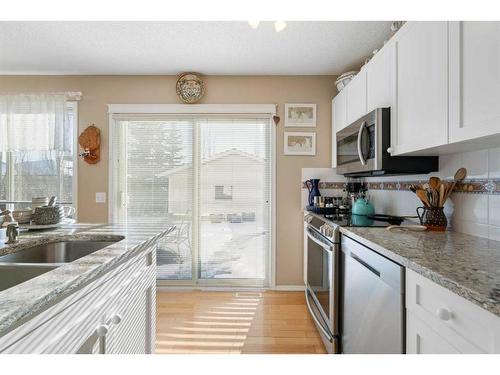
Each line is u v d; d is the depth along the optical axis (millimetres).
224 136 3180
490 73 1020
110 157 3139
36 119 3037
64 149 3049
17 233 1298
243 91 3146
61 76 3143
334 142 2979
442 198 1655
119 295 1161
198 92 3092
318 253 2291
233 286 3188
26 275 983
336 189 3135
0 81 3146
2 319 579
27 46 2504
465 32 1139
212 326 2359
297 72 3070
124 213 3182
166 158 3178
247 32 2268
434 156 1815
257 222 3197
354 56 2686
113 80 3145
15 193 3160
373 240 1391
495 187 1388
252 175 3188
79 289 884
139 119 3160
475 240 1396
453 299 825
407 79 1590
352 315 1650
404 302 1096
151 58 2738
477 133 1080
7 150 3020
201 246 3195
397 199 2346
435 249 1198
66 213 2461
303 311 2639
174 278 3195
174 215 3188
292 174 3158
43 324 735
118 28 2219
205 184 3186
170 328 2322
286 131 3148
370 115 1903
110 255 1061
